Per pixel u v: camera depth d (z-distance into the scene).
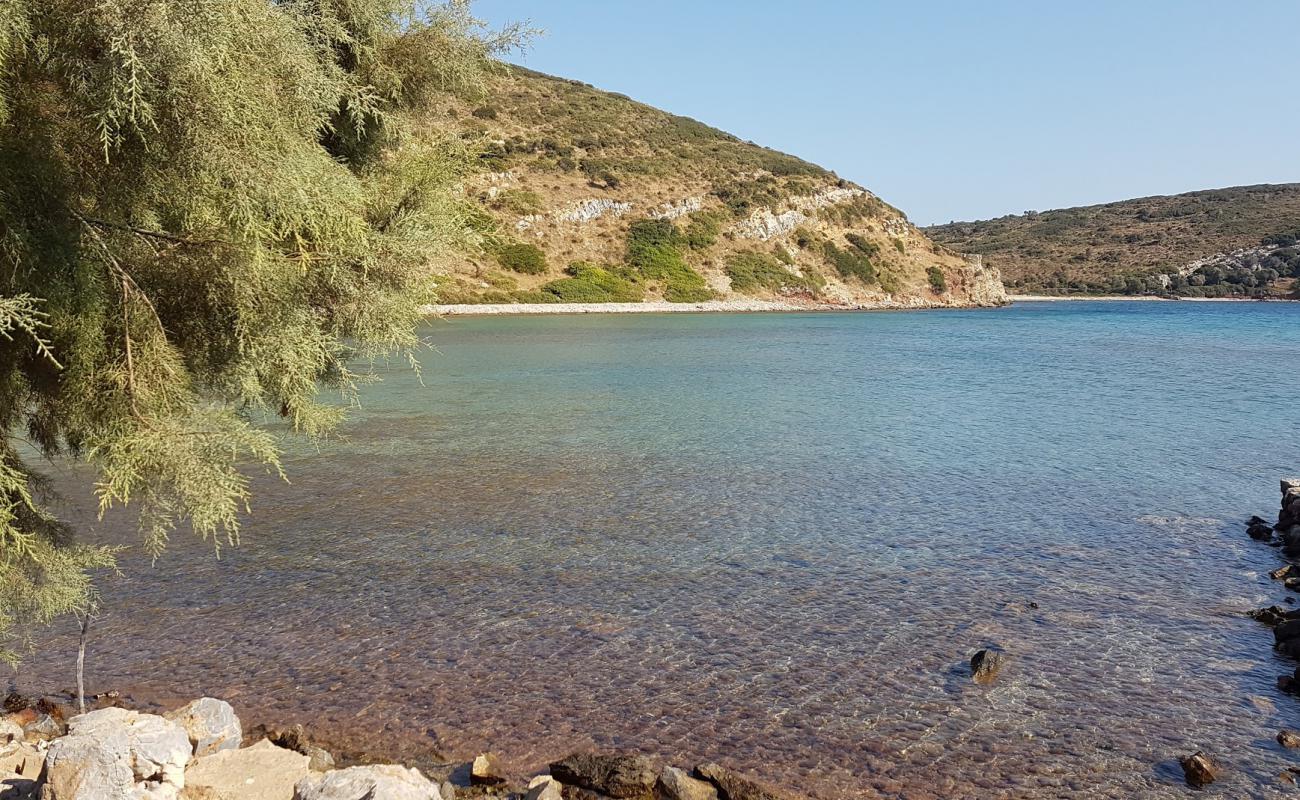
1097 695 9.08
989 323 100.38
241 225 6.01
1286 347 63.44
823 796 7.24
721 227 125.81
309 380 7.21
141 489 6.41
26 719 8.19
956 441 24.66
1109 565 13.41
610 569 13.27
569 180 121.94
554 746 8.05
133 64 5.18
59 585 7.77
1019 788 7.38
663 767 7.45
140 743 5.46
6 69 5.54
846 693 9.13
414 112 8.73
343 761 7.74
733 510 16.89
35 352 6.25
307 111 6.57
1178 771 7.63
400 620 11.16
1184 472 20.39
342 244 7.07
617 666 9.80
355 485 18.97
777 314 113.19
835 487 18.84
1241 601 11.84
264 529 15.49
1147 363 50.75
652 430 26.38
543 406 31.38
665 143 142.00
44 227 5.80
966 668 9.74
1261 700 8.94
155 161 5.92
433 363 47.50
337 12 7.82
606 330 76.81
